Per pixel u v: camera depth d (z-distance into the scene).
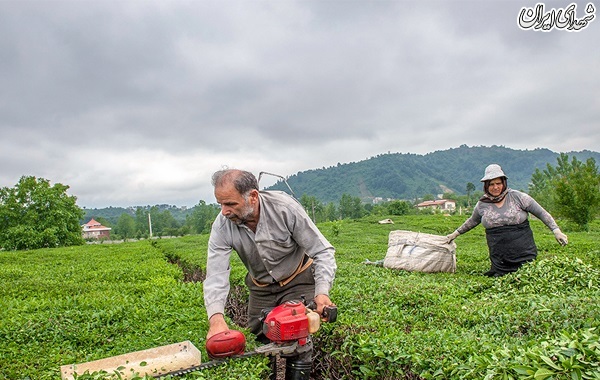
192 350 4.08
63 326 5.40
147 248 21.03
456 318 5.50
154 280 9.75
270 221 4.03
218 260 4.10
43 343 4.95
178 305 6.46
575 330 4.26
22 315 6.11
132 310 6.10
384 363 4.32
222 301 3.96
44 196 42.03
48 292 8.49
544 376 3.12
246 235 4.12
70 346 4.84
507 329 4.80
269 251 4.15
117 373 3.49
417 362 3.98
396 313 5.76
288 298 4.52
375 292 6.89
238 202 3.72
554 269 7.02
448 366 3.79
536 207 7.75
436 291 6.75
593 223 32.56
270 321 3.61
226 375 3.62
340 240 20.33
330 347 5.06
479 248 14.99
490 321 5.20
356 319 5.50
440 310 5.85
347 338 4.74
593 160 28.97
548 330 4.52
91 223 124.31
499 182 7.86
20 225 41.56
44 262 16.28
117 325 5.55
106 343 5.05
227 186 3.68
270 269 4.33
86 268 12.80
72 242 44.00
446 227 31.59
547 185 45.72
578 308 4.84
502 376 3.29
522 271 7.26
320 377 5.42
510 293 6.75
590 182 26.98
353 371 4.59
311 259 4.60
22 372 4.05
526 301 5.66
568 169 52.81
